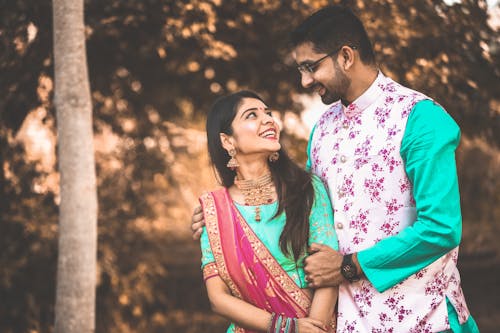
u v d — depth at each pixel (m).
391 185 2.27
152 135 6.11
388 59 4.16
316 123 2.66
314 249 2.31
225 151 2.49
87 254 3.43
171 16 4.37
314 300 2.30
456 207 2.14
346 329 2.31
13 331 4.88
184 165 6.96
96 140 5.86
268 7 4.38
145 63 5.50
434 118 2.19
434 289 2.24
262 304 2.33
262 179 2.44
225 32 4.95
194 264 8.60
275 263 2.33
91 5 4.28
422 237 2.12
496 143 4.93
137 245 5.86
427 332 2.22
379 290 2.20
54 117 4.94
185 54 5.27
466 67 4.30
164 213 7.15
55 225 5.10
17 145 4.84
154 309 6.57
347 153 2.38
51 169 5.19
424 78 4.18
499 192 6.83
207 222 2.42
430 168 2.14
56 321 3.45
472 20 4.07
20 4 3.98
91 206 3.44
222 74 5.80
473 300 6.77
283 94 5.83
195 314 6.68
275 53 5.27
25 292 4.93
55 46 3.42
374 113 2.34
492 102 4.56
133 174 5.97
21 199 4.91
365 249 2.24
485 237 7.30
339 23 2.31
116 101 5.81
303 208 2.36
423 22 4.07
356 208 2.33
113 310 5.55
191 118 6.58
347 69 2.31
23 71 4.39
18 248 4.91
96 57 5.22
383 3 3.99
